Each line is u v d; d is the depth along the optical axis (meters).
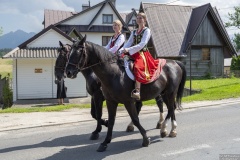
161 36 28.33
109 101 6.07
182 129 7.80
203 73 29.41
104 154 5.96
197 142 6.56
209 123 8.41
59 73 6.31
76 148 6.47
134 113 6.09
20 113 10.87
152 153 5.91
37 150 6.40
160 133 7.15
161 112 8.02
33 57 19.17
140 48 6.04
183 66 7.47
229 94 14.34
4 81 21.64
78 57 5.55
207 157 5.56
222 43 29.66
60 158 5.82
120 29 7.00
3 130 8.33
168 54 27.30
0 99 21.31
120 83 5.78
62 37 21.36
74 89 21.81
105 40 33.19
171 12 30.58
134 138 7.11
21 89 21.05
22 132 8.17
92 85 7.01
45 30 21.02
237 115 9.45
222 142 6.49
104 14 32.81
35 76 21.17
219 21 28.88
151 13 29.92
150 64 6.28
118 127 8.37
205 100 13.01
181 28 29.47
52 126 8.87
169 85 6.92
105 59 5.70
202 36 29.02
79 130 8.22
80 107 12.19
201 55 29.30
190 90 17.00
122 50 5.94
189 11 31.20
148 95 6.37
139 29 6.28
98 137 7.23
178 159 5.52
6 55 19.25
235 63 32.94
